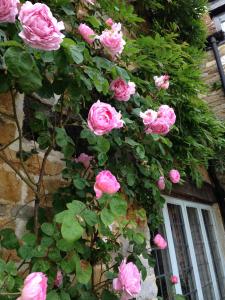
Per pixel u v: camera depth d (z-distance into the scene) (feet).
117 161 5.86
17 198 4.57
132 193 6.16
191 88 8.98
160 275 8.32
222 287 11.51
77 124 5.18
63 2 4.91
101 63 4.67
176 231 9.80
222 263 11.84
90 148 5.02
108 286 4.77
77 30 5.28
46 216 4.77
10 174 4.58
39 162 5.08
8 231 3.74
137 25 9.77
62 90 4.20
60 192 4.84
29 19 3.03
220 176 13.10
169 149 8.04
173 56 8.45
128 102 6.16
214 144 11.02
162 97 7.72
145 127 5.65
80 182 4.69
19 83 3.34
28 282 2.68
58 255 3.59
